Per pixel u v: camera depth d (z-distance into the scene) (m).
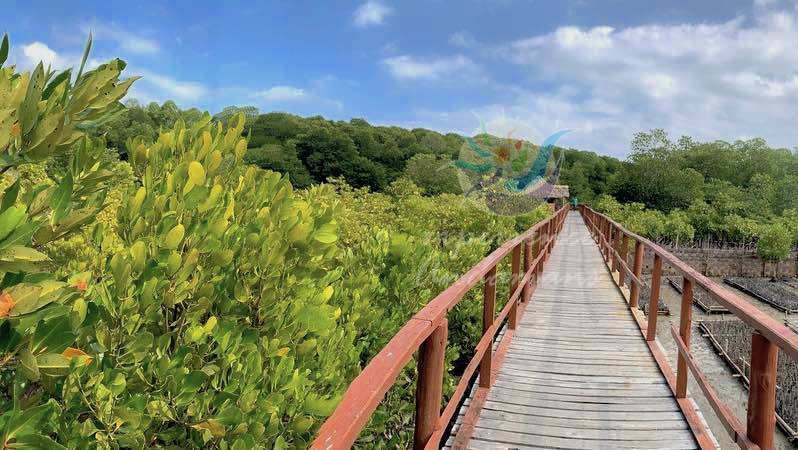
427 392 2.21
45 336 0.98
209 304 1.82
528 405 4.01
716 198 55.16
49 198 1.09
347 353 2.88
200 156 2.07
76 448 1.39
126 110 1.21
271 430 1.81
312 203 2.97
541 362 5.00
